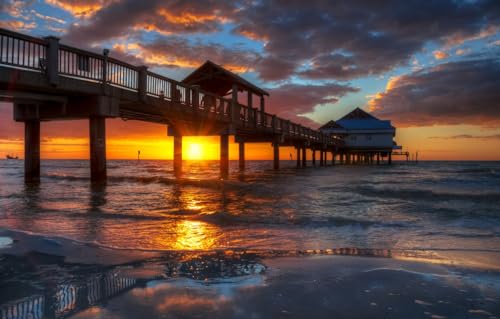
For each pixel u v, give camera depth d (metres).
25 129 14.72
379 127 61.31
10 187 13.01
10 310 2.22
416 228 5.94
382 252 4.12
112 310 2.22
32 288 2.66
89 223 5.98
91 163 12.45
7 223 5.89
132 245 4.38
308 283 2.79
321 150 53.19
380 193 12.35
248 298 2.45
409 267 3.29
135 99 13.81
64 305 2.31
